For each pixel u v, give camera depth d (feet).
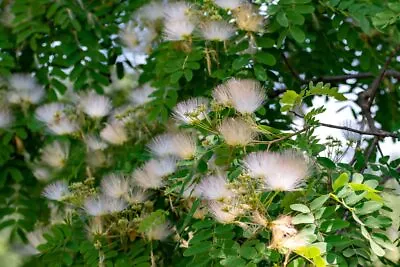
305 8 12.91
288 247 8.84
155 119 13.43
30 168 16.06
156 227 12.18
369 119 13.92
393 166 11.82
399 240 12.67
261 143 10.02
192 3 13.16
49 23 15.99
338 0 13.73
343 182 9.49
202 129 10.68
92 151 14.19
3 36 16.15
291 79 15.66
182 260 12.14
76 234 12.78
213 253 10.05
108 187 12.07
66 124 14.03
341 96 10.13
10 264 16.92
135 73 16.69
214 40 12.47
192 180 10.84
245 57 12.84
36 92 15.55
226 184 9.24
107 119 14.60
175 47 13.34
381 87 17.46
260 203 9.11
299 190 9.36
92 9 16.06
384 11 12.86
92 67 15.46
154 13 14.42
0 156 15.53
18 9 15.64
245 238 10.21
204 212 10.98
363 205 9.37
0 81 15.76
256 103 9.96
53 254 12.71
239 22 12.59
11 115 15.48
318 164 10.46
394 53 14.20
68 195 12.32
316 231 9.24
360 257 10.23
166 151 11.53
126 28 15.10
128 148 13.78
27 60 16.69
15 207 15.64
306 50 16.31
